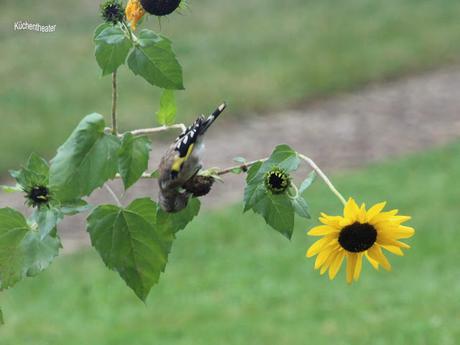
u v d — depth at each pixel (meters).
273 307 10.98
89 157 2.60
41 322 10.88
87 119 2.61
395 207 14.08
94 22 26.38
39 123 18.94
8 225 2.67
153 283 2.67
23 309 11.27
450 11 27.67
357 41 25.09
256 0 29.30
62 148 2.59
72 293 11.64
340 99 20.95
